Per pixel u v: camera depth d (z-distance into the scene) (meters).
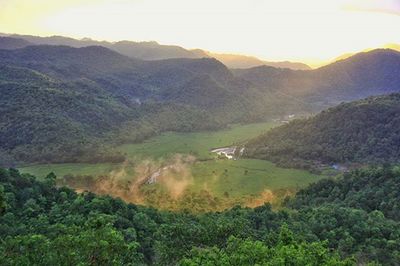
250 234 89.62
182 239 76.62
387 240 98.56
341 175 171.12
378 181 141.00
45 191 115.44
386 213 120.38
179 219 112.06
